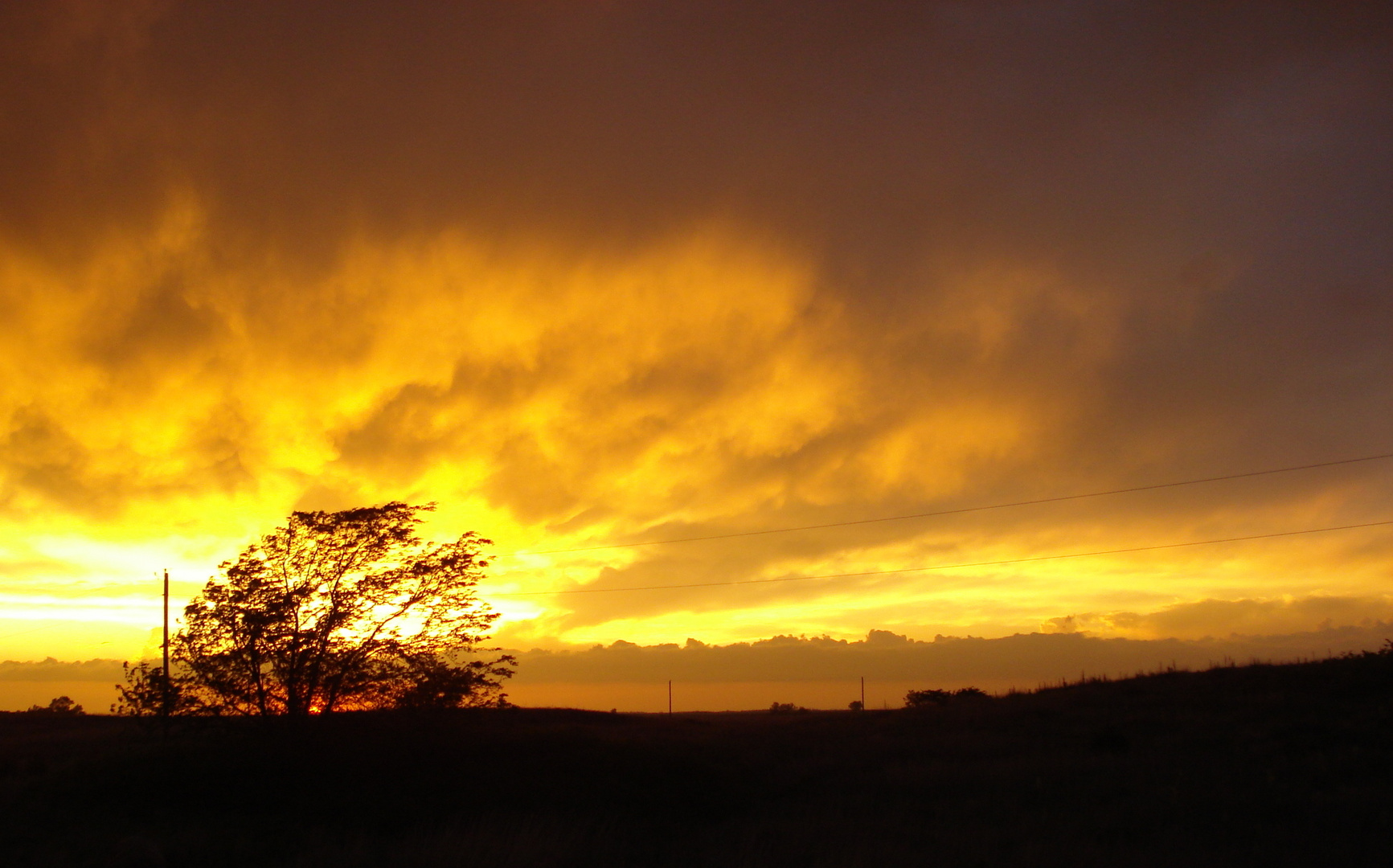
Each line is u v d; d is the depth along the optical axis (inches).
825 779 1223.5
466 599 1176.2
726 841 773.9
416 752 1088.8
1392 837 711.1
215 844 739.4
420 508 1170.6
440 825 847.7
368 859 675.4
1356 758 1089.4
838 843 738.2
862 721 1978.3
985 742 1456.7
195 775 991.6
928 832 793.6
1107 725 1494.8
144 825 830.5
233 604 1077.1
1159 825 789.9
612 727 1947.6
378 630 1136.8
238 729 1064.2
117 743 1489.9
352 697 1111.0
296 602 1087.0
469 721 1214.3
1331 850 668.7
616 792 1032.8
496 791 999.0
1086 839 740.7
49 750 1493.6
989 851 698.2
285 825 847.7
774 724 2126.0
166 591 1932.8
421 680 1103.0
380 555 1143.6
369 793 959.6
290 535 1121.4
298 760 1021.8
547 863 667.4
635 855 717.3
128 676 1091.3
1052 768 1131.3
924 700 2962.6
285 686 1080.8
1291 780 991.0
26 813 872.3
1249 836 739.4
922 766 1266.0
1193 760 1147.3
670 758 1182.3
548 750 1173.1
